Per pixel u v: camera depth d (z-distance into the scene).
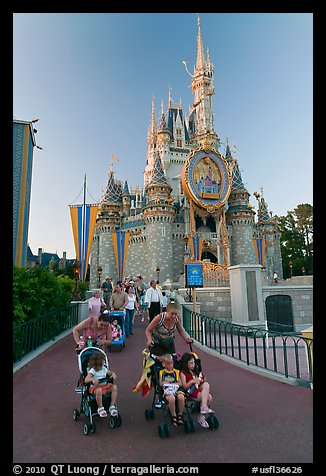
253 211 77.38
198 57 101.81
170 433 5.25
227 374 9.02
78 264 22.59
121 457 4.47
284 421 5.72
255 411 6.25
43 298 13.38
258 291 19.58
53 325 13.47
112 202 77.19
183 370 5.86
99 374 5.64
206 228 74.69
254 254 74.75
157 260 66.75
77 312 18.69
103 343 6.92
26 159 16.62
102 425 5.61
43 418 5.87
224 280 27.80
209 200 61.25
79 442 4.93
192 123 111.06
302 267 75.81
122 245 57.47
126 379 8.50
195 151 60.94
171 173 98.31
